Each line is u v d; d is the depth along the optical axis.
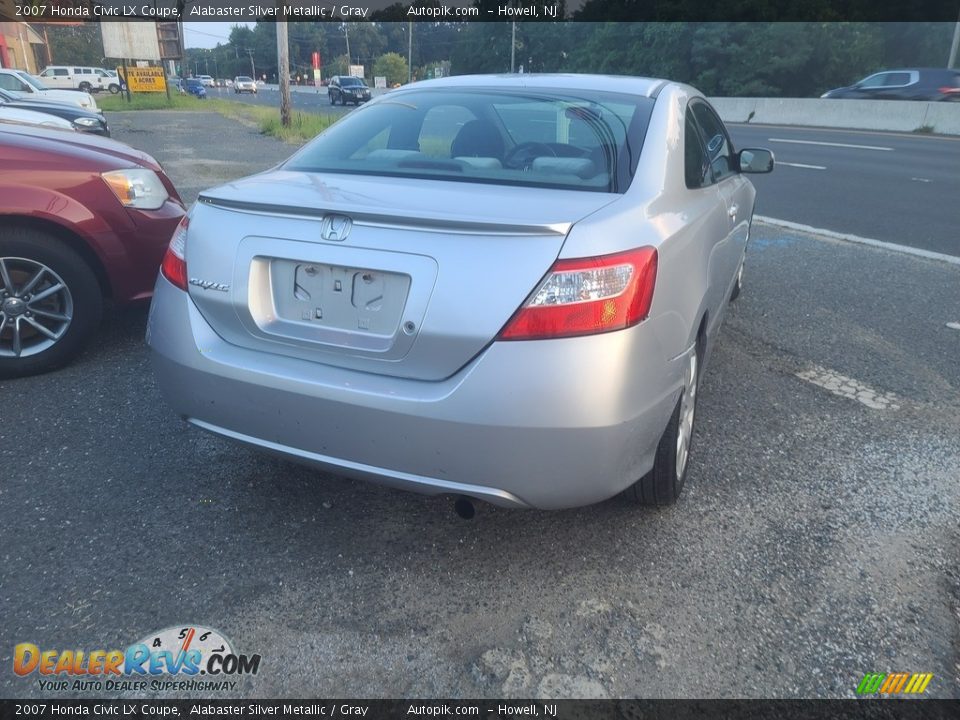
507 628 2.31
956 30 30.94
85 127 12.42
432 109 3.14
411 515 2.86
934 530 2.85
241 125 21.00
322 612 2.36
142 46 36.62
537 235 2.12
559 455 2.16
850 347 4.71
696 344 2.88
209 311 2.51
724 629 2.32
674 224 2.54
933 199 10.27
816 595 2.48
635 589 2.48
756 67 43.94
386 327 2.25
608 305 2.13
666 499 2.81
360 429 2.27
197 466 3.15
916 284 6.13
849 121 23.48
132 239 4.03
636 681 2.13
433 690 2.09
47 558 2.55
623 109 3.03
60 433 3.37
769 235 7.88
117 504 2.87
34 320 3.88
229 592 2.44
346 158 2.95
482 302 2.12
